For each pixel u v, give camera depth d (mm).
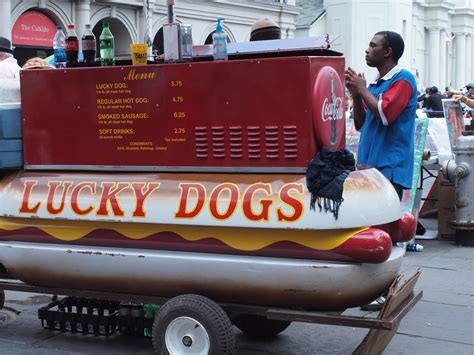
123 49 19906
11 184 4324
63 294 4281
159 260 3895
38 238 4273
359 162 5004
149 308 4387
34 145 4316
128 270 3996
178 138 3959
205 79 3854
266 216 3643
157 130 4004
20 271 4336
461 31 45625
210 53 4184
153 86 3979
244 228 3740
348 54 33719
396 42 4906
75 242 4172
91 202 4055
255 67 3734
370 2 33625
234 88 3797
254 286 3742
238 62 3766
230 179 3822
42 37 17141
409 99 4758
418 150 7156
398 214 3918
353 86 4730
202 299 3768
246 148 3811
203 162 3920
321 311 3750
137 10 19953
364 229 3621
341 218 3549
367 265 3648
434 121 9281
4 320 5047
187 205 3822
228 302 3900
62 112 4223
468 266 6586
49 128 4266
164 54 4094
